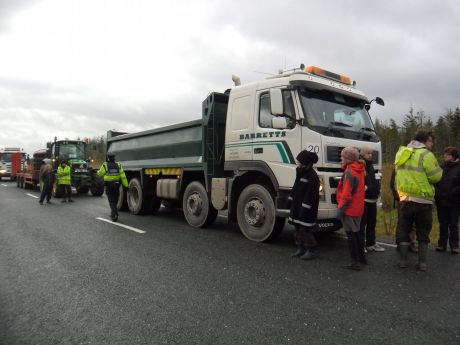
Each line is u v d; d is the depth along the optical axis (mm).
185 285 4418
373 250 6262
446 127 48844
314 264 5324
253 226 6805
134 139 11039
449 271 5027
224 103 7961
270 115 6516
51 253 6008
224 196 7328
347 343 3016
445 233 6199
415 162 5078
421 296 4055
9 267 5246
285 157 6191
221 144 7930
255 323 3391
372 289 4277
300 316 3533
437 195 6188
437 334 3170
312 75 6398
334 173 5992
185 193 8656
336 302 3877
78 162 17859
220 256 5750
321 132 5957
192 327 3320
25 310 3740
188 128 8602
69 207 12750
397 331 3223
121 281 4578
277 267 5160
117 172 9406
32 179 21125
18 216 10367
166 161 9398
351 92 6852
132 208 10805
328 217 5887
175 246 6441
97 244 6633
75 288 4355
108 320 3484
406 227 5230
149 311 3674
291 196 5680
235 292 4180
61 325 3393
